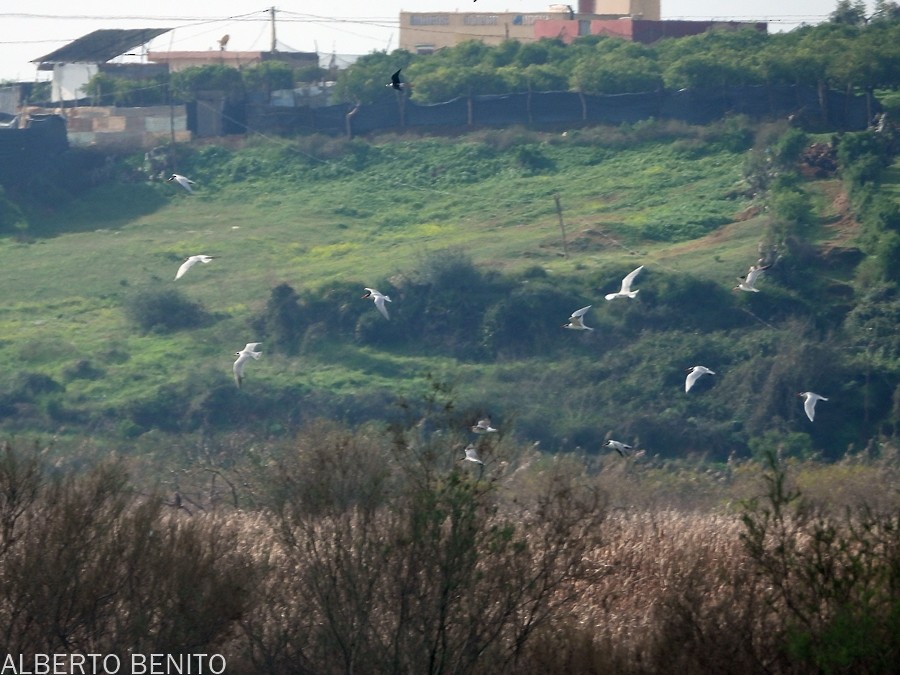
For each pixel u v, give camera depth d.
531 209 67.25
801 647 12.64
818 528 14.43
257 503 20.27
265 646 14.92
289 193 72.50
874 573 13.29
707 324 51.31
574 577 15.11
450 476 14.09
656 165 70.94
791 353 47.09
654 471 33.94
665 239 61.44
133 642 14.41
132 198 72.00
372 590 14.18
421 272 54.75
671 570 17.53
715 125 74.25
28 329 55.38
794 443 43.81
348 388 47.88
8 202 69.25
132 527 15.03
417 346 52.12
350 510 14.91
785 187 62.16
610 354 49.88
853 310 50.69
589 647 14.36
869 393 45.84
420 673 13.81
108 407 46.59
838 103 74.19
